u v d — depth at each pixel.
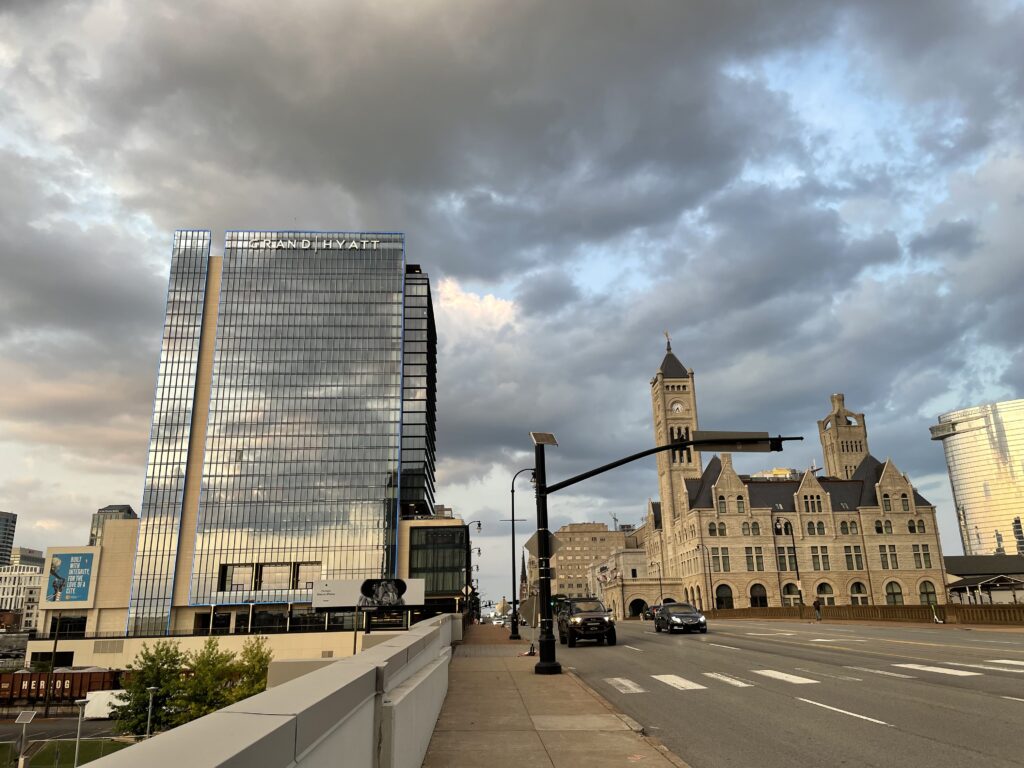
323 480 141.62
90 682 78.50
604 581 164.75
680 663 21.98
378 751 5.64
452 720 11.98
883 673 17.34
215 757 2.30
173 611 133.88
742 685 16.47
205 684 61.69
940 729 10.65
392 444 144.00
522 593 117.25
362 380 147.38
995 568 134.00
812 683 16.22
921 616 40.62
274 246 153.88
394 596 79.31
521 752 9.45
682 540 129.00
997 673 16.34
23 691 77.19
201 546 136.88
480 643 35.75
